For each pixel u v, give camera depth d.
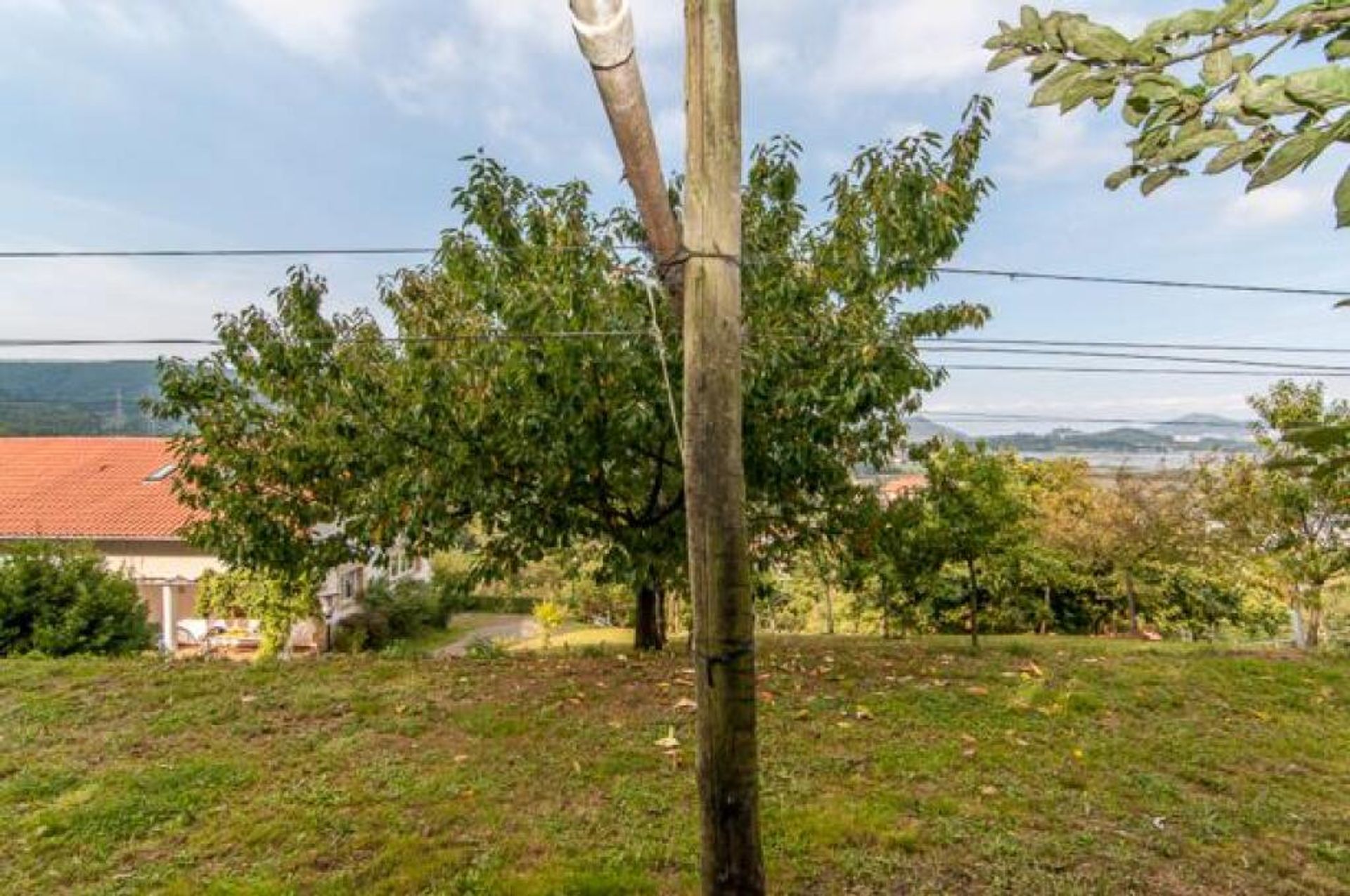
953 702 4.72
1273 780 3.69
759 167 5.82
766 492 5.70
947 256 5.58
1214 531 10.09
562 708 4.60
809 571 10.46
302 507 6.35
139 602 8.04
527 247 5.56
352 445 5.84
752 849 1.95
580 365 4.99
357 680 5.28
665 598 9.35
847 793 3.43
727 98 1.88
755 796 1.97
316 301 6.18
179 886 2.75
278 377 6.07
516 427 5.26
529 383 5.09
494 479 5.75
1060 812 3.29
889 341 5.25
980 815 3.23
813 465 5.35
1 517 13.78
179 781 3.60
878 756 3.84
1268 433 6.68
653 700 4.77
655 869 2.84
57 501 14.38
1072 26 0.89
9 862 2.95
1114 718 4.52
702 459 1.92
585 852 2.96
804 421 5.12
